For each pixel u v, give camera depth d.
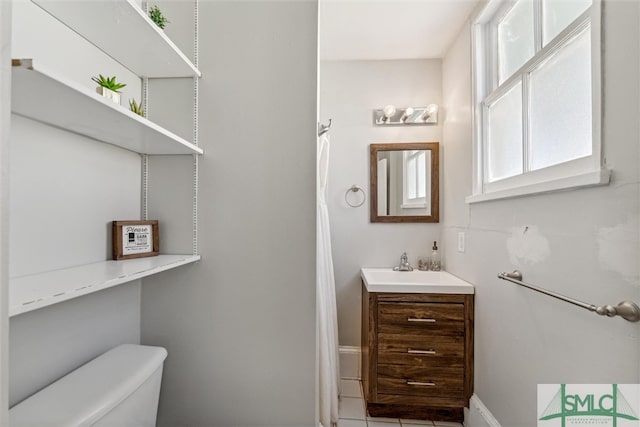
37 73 0.54
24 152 0.78
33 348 0.81
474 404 1.69
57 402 0.76
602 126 0.88
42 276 0.79
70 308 0.93
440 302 1.79
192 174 1.27
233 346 1.26
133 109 1.04
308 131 1.26
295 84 1.26
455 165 2.12
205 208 1.27
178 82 1.28
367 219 2.44
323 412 1.57
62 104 0.70
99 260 1.03
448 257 2.26
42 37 0.82
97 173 1.02
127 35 0.95
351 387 2.22
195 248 1.26
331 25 2.00
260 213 1.26
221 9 1.28
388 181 2.42
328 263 1.97
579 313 0.97
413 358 1.80
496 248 1.52
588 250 0.93
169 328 1.27
